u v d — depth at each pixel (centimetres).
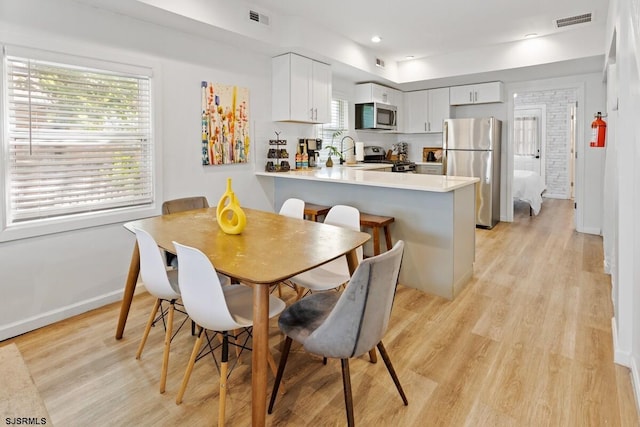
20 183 254
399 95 630
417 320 266
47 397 185
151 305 296
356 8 365
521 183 652
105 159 297
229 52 383
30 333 252
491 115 596
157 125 326
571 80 516
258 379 150
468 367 209
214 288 152
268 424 167
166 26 324
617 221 227
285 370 208
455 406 178
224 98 381
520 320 265
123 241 308
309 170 450
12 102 246
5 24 238
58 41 261
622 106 202
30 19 248
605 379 196
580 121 511
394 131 628
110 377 201
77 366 211
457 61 510
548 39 441
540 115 830
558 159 828
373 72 506
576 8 364
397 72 564
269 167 430
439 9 368
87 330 255
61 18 263
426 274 317
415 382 196
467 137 564
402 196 326
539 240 483
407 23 404
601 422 166
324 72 452
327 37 422
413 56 530
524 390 189
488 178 549
